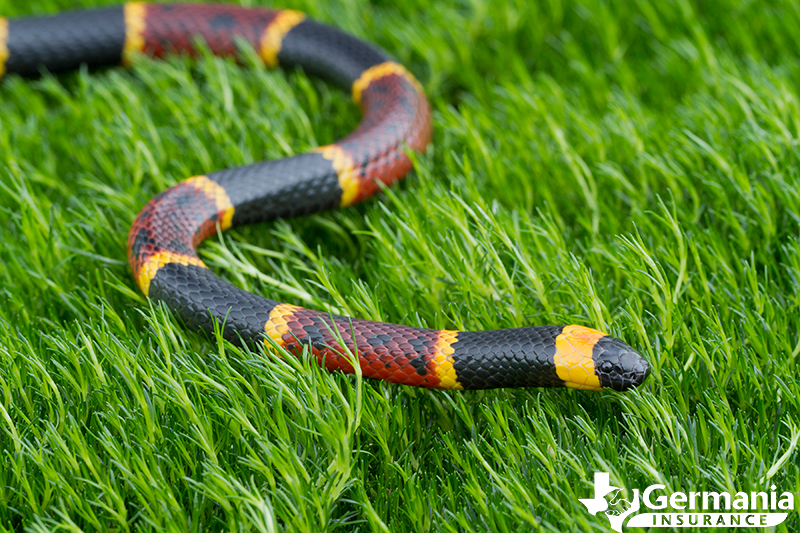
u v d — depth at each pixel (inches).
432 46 22.9
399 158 20.8
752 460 17.7
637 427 17.9
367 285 19.1
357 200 20.7
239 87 22.0
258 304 18.7
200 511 17.6
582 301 18.8
